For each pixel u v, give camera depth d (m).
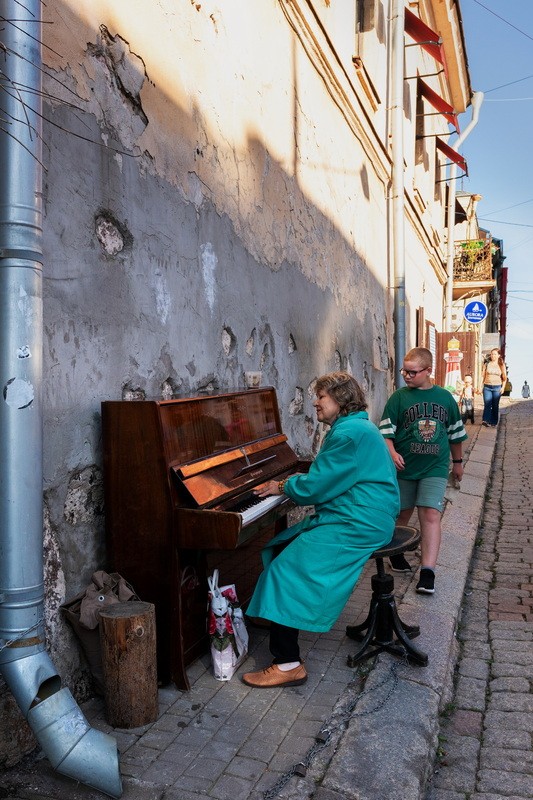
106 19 3.49
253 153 5.50
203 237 4.59
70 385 3.23
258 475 4.07
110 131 3.53
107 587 3.27
